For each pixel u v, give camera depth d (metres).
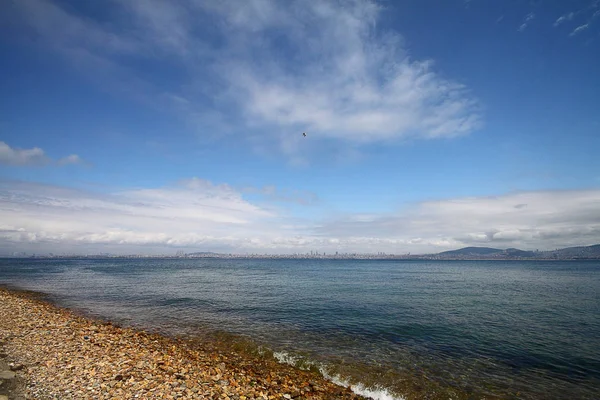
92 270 103.12
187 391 11.36
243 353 17.78
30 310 26.55
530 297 42.50
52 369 12.64
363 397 12.91
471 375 15.58
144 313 28.77
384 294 44.09
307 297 40.28
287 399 11.76
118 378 12.05
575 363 17.45
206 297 39.75
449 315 29.48
